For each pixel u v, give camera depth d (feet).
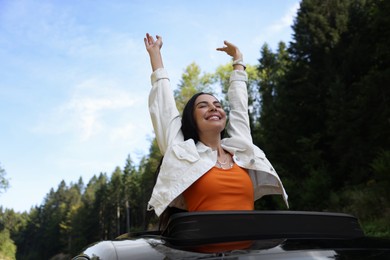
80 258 5.93
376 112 50.44
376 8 54.39
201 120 8.23
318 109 63.46
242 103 9.71
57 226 330.75
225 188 7.07
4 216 366.43
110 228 251.60
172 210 7.79
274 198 55.11
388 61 53.98
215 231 4.91
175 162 7.16
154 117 8.88
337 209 46.19
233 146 8.44
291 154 62.03
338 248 4.38
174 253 4.16
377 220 36.29
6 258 195.83
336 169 56.44
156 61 9.66
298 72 70.95
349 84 63.10
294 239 4.69
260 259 3.95
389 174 37.73
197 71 111.04
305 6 78.28
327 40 69.05
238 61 10.61
